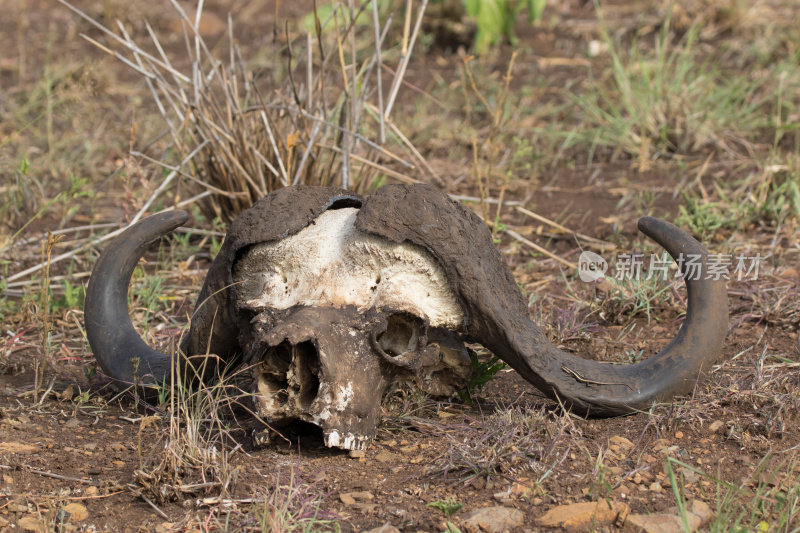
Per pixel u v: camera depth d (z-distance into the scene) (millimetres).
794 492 6070
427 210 7012
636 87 16062
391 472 6582
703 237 11828
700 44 19516
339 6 11664
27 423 7430
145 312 9984
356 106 11320
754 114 15922
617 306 9859
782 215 12109
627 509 5984
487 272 7086
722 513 5938
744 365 8445
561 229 12422
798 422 7246
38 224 12992
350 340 6637
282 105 11336
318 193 7516
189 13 22078
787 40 18500
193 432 6656
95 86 15859
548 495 6223
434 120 16219
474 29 20781
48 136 15352
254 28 22125
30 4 24359
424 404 7566
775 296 10008
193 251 11805
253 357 6703
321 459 6758
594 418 7301
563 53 20016
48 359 8820
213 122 11406
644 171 14477
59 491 6383
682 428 7172
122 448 7023
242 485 6355
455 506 6023
